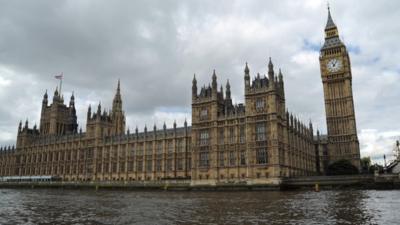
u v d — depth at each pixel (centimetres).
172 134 15262
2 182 18925
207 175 12175
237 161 11631
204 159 12438
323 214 4109
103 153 17900
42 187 16638
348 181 9850
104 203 6419
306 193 8319
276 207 5009
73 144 19488
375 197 6341
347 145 15362
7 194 10356
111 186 14062
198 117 12888
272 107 11244
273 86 11338
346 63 15975
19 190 14100
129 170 16662
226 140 12031
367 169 16325
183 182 12306
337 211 4356
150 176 15738
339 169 13700
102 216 4366
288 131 12519
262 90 11562
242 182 11194
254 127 11525
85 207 5619
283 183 10688
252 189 10769
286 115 12562
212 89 12612
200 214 4369
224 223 3566
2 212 4928
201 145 12588
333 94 16062
